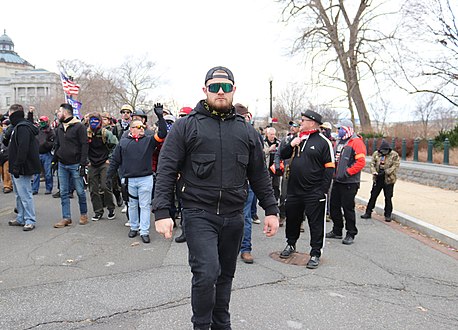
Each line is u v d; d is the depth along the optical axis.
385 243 6.88
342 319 3.84
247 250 5.62
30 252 5.75
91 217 8.16
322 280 4.91
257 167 3.25
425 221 8.16
